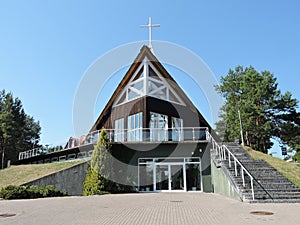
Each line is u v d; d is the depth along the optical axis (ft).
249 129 96.43
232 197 37.50
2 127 139.03
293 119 100.63
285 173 44.14
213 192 53.16
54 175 49.85
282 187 36.01
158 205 29.81
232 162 45.32
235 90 118.01
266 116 98.89
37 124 191.11
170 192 54.60
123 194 48.16
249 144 100.63
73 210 25.36
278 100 100.32
